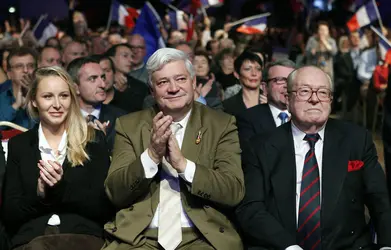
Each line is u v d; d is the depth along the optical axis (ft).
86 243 17.54
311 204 17.11
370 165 17.61
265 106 22.97
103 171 18.21
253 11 71.97
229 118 17.98
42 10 70.03
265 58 33.60
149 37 40.14
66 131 18.26
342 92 52.54
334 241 16.98
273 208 17.42
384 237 17.07
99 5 75.41
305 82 17.26
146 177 16.78
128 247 17.06
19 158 18.07
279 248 16.72
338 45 58.75
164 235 17.06
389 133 20.10
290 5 70.95
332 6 79.46
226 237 17.10
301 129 17.60
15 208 17.88
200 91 27.71
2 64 35.73
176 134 17.76
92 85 23.91
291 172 17.39
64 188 17.66
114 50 33.27
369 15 50.57
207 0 53.98
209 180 16.79
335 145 17.46
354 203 17.28
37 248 17.01
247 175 17.79
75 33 64.49
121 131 17.95
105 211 18.22
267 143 17.74
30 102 18.43
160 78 17.31
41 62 33.78
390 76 20.16
